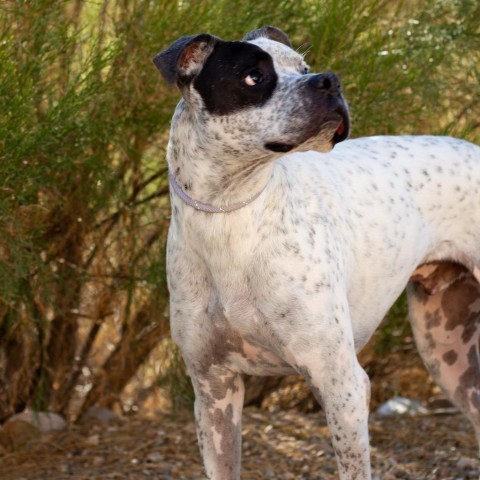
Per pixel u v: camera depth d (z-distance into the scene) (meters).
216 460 5.48
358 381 5.15
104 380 8.41
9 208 6.75
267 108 4.73
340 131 4.71
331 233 5.33
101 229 7.78
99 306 8.06
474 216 6.21
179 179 5.17
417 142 6.27
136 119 7.25
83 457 7.48
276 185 5.14
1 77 6.53
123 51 7.16
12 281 6.82
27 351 7.93
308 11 7.51
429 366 6.62
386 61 7.25
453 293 6.46
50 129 6.61
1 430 7.86
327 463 7.26
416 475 6.96
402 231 5.85
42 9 6.80
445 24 7.79
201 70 4.86
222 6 7.16
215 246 5.12
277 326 5.13
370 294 5.75
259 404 9.06
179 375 8.16
